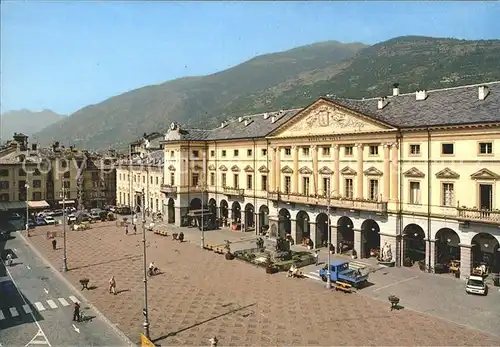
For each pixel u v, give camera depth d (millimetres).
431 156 44844
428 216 45219
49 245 63844
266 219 70625
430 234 45281
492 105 41469
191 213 76250
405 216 47438
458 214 41812
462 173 42375
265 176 66750
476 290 37781
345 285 39281
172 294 39500
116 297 39094
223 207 77125
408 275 44469
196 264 50656
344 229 58844
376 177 49906
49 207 101125
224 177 75688
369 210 49312
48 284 44000
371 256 52344
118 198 109812
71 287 42812
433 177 44781
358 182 51844
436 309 34531
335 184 54688
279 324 31875
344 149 53750
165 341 29219
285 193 60750
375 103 55781
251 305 36125
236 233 70000
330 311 34438
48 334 31078
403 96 53188
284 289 40500
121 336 30469
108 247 61469
